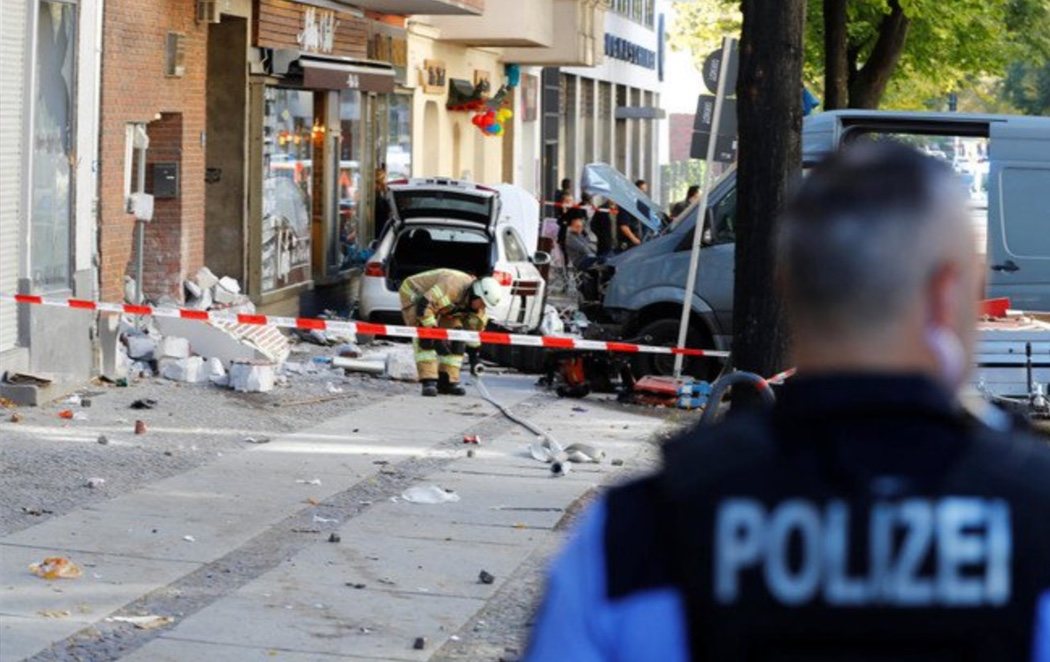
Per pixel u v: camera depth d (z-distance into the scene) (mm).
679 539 2326
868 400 2338
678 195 79750
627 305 19906
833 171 2439
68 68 16594
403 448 14562
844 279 2363
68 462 12750
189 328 17906
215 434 14625
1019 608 2252
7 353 15195
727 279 19656
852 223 2371
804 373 2416
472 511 11938
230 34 22891
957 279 2396
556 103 48906
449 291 18562
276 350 19125
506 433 15789
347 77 25766
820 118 19469
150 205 18484
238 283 23047
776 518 2309
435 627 8922
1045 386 14609
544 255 25922
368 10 29844
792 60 13203
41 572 9484
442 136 36094
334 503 12016
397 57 30406
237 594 9375
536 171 46875
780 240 2465
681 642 2305
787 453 2340
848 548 2285
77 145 16750
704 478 2348
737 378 9938
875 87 35094
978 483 2291
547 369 19516
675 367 18672
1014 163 19312
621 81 62812
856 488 2299
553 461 14078
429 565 10281
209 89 22969
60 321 16188
